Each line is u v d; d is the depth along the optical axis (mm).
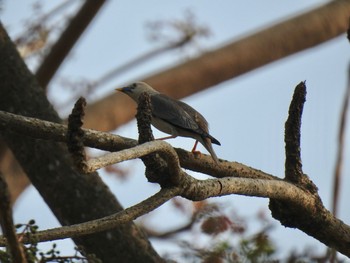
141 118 8977
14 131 9734
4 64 12930
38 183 12703
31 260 7703
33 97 12930
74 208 12492
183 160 10922
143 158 8969
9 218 6984
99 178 12688
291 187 10234
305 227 10609
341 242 10680
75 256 8203
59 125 9828
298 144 10500
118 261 12125
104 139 9930
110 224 8508
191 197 9234
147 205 8836
